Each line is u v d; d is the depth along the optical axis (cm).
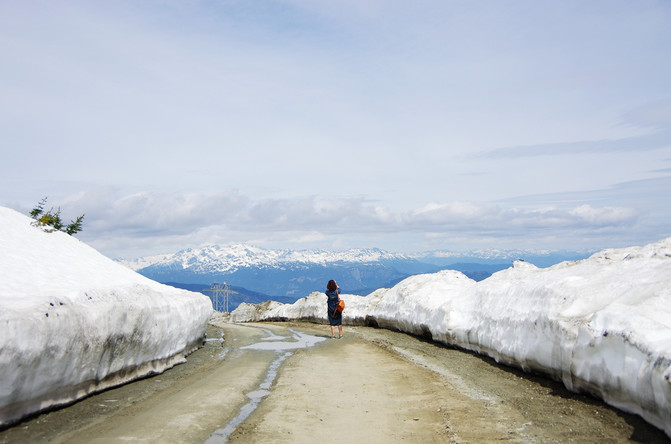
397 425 682
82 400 772
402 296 1936
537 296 962
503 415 707
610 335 640
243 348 1547
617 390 631
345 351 1438
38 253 1040
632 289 760
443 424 680
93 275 1092
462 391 873
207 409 750
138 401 792
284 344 1653
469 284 1822
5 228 1094
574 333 756
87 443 575
